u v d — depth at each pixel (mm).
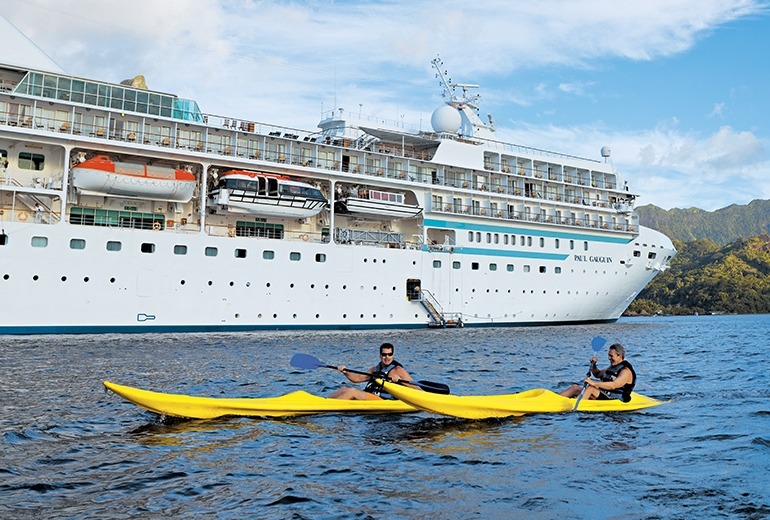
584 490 6469
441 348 25062
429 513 5785
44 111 27812
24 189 26297
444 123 40469
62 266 26312
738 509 5879
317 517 5660
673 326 59375
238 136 32031
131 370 16500
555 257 39812
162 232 28297
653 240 44188
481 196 38531
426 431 9273
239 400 10000
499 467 7352
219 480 6754
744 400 12188
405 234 37312
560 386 14570
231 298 29734
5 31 28234
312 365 11133
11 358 18516
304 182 32781
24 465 7203
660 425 9734
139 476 6859
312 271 31781
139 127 29703
